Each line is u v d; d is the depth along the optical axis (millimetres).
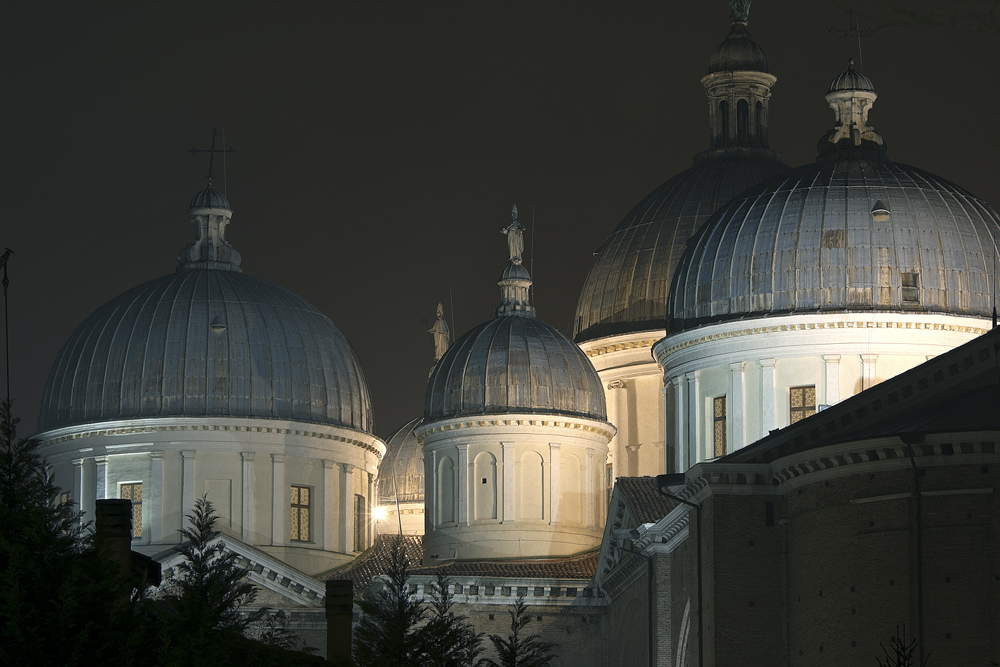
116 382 187500
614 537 160125
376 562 190250
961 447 113625
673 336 161125
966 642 112125
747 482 124625
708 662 123938
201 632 82125
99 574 81688
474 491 181500
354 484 193250
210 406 186625
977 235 156125
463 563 175125
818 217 156375
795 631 121562
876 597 115438
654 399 182000
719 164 186000
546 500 180375
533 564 175750
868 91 165250
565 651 169250
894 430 117000
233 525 185000
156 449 185875
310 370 191250
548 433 181125
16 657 77688
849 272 154375
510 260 191500
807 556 120875
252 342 189500
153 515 184250
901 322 152875
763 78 189750
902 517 115125
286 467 188375
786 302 155750
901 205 156125
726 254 159250
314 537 188500
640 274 182000
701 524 126750
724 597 123438
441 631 103562
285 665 87062
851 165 160125
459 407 183250
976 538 112938
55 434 188125
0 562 81062
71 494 187625
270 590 173250
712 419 158875
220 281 193625
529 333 185125
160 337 188500
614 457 184500
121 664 79250
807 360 154750
